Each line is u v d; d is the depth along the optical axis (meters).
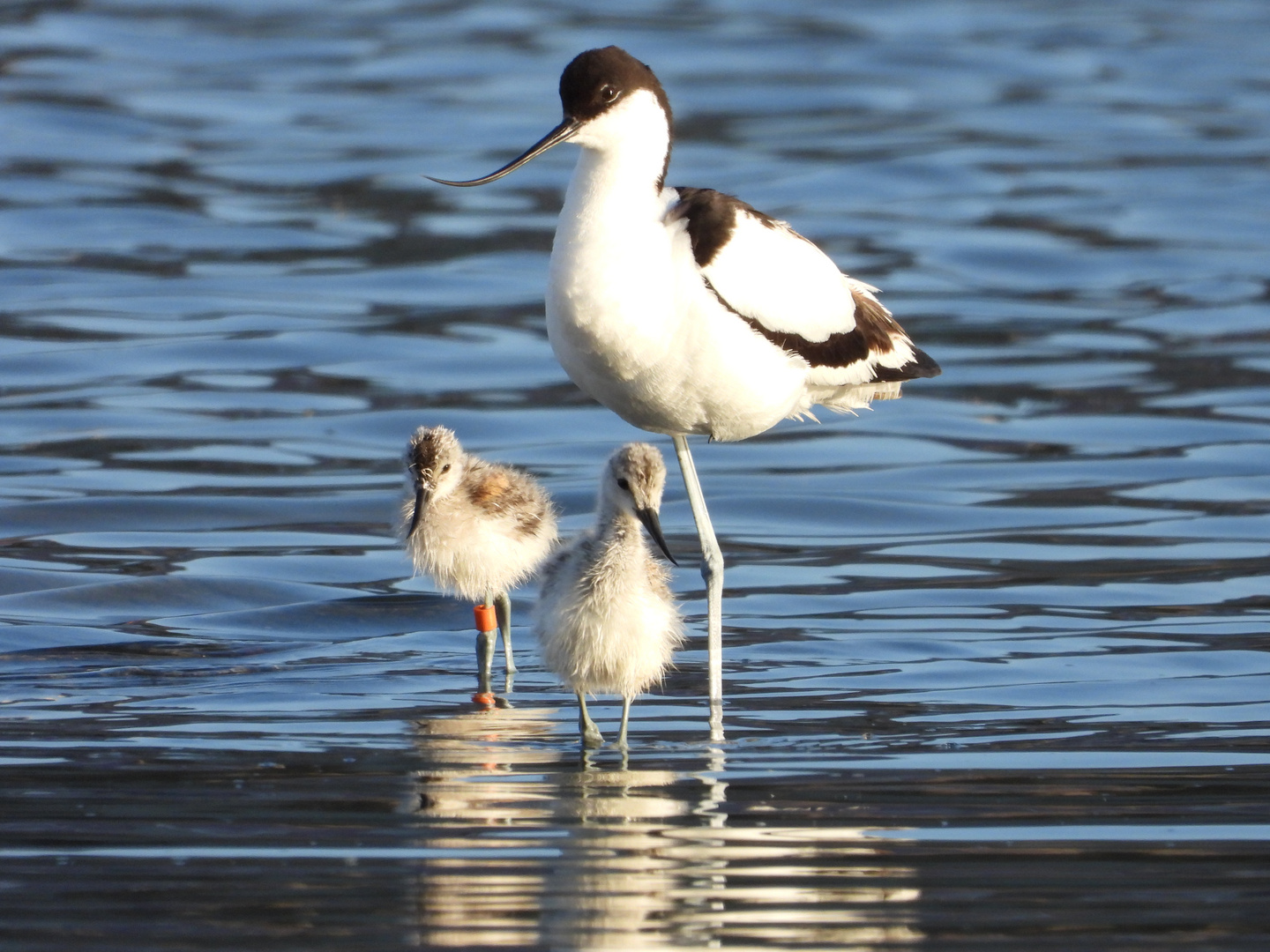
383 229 24.05
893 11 38.44
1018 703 10.45
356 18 36.97
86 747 9.48
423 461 11.70
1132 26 37.66
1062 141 28.94
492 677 11.40
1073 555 13.77
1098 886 7.54
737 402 10.90
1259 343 19.84
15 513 14.41
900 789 8.84
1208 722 10.01
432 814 8.48
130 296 20.84
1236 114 30.67
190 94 30.64
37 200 24.53
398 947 6.93
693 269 10.52
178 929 7.07
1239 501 15.15
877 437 17.17
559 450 16.64
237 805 8.56
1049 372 19.02
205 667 11.29
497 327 20.38
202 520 14.55
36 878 7.57
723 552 14.05
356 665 11.50
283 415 17.34
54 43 33.59
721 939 7.04
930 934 7.07
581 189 10.62
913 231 24.14
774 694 10.75
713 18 37.34
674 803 8.65
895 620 12.27
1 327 19.53
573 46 34.50
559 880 7.63
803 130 29.31
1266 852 7.93
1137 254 23.22
